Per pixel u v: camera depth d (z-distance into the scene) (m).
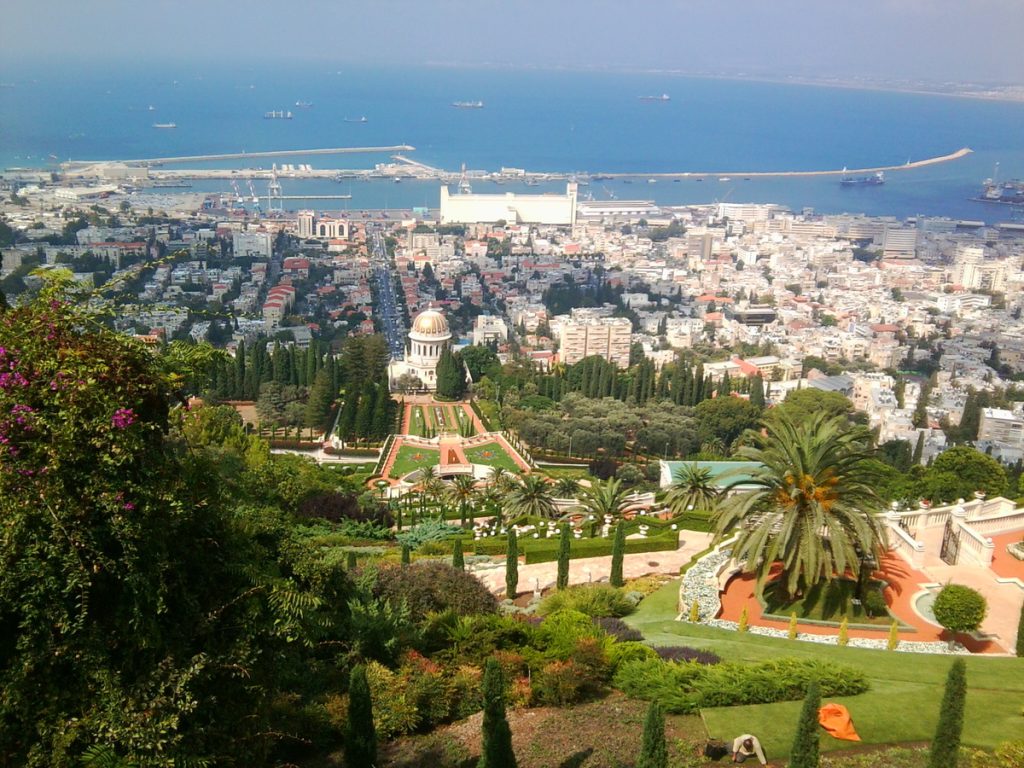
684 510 89.25
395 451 151.62
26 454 24.64
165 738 25.25
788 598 58.91
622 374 199.00
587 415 162.75
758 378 186.38
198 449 37.03
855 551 58.03
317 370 175.12
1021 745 31.20
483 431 166.62
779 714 38.00
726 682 39.50
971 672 44.12
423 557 76.31
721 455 151.62
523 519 95.56
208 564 29.38
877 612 56.47
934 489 97.50
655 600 61.94
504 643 45.38
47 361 24.95
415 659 42.03
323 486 99.69
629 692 40.84
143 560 25.89
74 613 24.97
